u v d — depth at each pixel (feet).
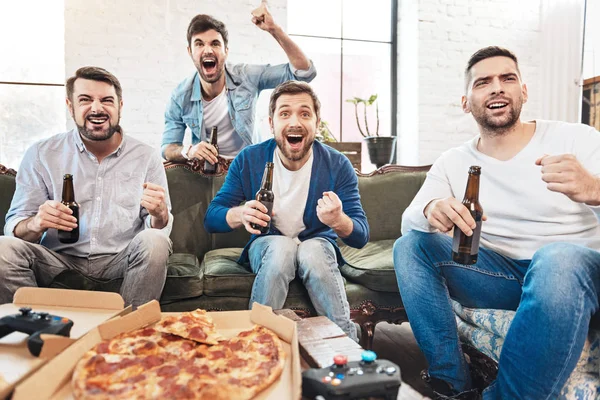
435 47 12.21
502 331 4.11
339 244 7.06
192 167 7.14
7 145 10.64
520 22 12.75
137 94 10.53
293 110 5.31
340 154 5.87
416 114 12.20
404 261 4.60
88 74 5.27
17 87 10.63
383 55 13.02
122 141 5.76
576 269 3.47
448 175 5.09
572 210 4.43
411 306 4.52
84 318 2.93
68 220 4.54
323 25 12.59
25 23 10.60
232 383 2.21
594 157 4.38
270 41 11.31
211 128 7.94
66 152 5.60
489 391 3.87
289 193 5.63
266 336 2.73
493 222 4.73
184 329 2.70
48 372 2.17
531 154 4.63
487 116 4.70
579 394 3.64
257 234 5.32
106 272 5.48
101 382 2.17
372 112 13.03
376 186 7.48
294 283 5.31
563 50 12.58
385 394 2.21
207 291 5.36
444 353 4.35
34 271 5.02
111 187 5.59
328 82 12.72
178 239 6.84
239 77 7.75
